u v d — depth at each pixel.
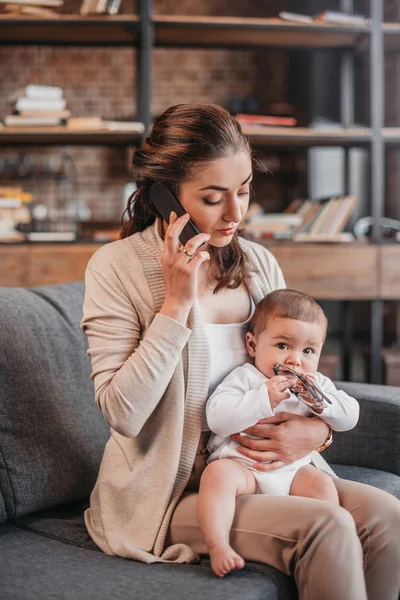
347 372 4.14
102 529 1.44
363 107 5.72
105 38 3.96
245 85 6.49
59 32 3.86
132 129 3.78
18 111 3.78
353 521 1.26
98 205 6.25
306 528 1.24
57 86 6.26
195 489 1.47
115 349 1.41
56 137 3.84
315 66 5.61
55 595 1.18
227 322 1.58
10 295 1.72
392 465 1.85
